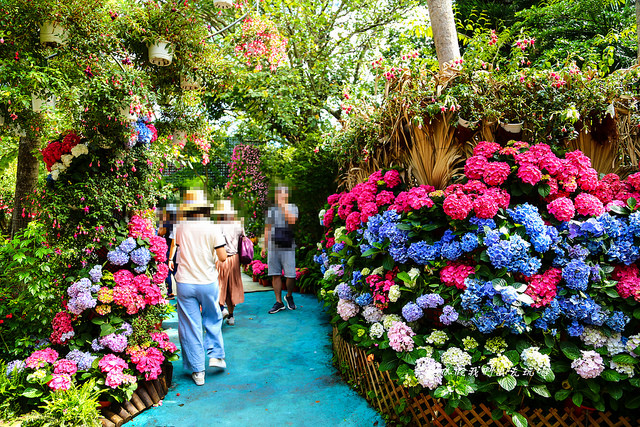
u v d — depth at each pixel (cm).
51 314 343
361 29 994
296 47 929
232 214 509
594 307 238
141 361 301
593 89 272
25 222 440
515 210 253
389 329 271
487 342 245
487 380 243
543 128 279
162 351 330
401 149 322
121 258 306
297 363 385
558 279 247
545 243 240
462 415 243
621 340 240
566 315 245
